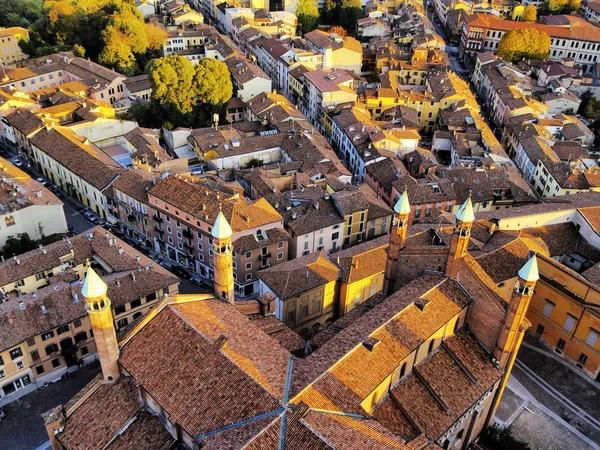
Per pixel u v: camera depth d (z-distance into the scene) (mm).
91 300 53625
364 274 89812
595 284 85312
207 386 53562
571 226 107938
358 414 53219
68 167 134875
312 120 187625
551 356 87125
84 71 190000
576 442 72625
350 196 118062
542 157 149375
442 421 60969
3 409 79188
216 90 167125
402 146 155500
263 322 71688
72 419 58406
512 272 84750
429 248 71875
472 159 149875
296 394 51344
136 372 57406
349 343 60031
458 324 69188
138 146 148125
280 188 132000
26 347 80375
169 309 60344
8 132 158625
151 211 115688
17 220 111062
